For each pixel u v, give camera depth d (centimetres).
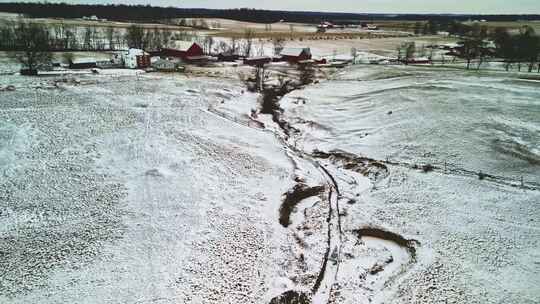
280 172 4075
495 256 2778
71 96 6341
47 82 7169
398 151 4488
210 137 4900
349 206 3506
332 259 2825
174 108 5975
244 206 3431
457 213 3297
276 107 6425
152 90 6988
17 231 2941
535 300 2380
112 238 2919
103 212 3222
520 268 2656
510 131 4672
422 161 4219
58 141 4512
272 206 3462
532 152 4178
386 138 4847
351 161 4372
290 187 3781
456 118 5131
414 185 3775
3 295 2361
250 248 2894
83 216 3159
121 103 6081
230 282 2555
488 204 3397
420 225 3164
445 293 2462
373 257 2848
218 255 2800
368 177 4069
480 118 5088
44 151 4241
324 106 6331
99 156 4194
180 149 4478
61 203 3312
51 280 2500
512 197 3475
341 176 4097
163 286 2494
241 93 7106
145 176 3825
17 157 4069
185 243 2906
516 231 3036
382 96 6506
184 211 3297
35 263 2636
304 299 2436
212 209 3353
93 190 3534
